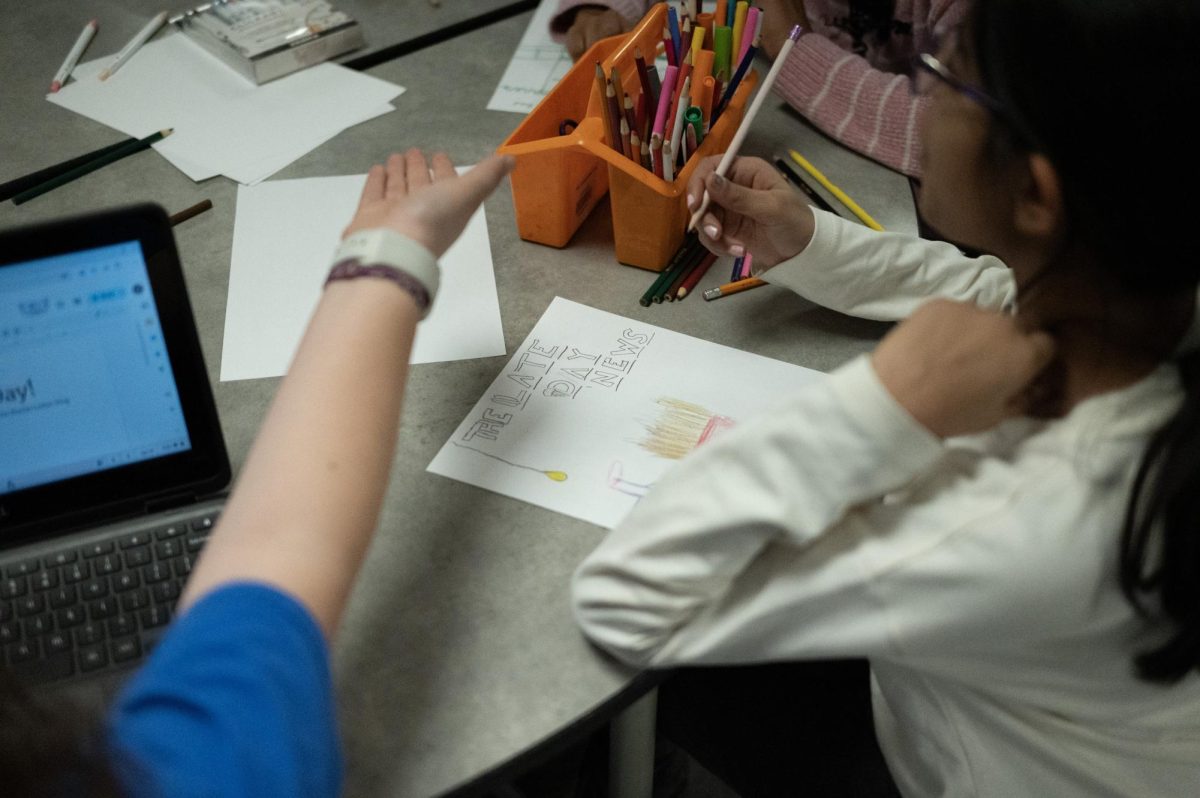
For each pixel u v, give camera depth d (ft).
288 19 3.83
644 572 1.78
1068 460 1.58
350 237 2.01
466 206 2.14
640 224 2.72
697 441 2.31
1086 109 1.37
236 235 2.95
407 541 2.08
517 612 1.95
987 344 1.62
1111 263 1.49
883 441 1.63
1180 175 1.38
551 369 2.50
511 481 2.21
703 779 3.76
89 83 3.65
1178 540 1.46
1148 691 1.80
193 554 1.95
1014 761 2.01
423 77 3.74
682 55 2.87
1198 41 1.31
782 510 1.68
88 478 1.96
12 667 1.80
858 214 3.05
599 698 1.83
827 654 1.75
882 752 2.49
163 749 1.30
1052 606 1.58
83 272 1.81
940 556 1.62
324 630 1.54
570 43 3.70
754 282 2.79
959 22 1.70
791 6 3.55
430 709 1.80
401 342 1.88
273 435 1.70
